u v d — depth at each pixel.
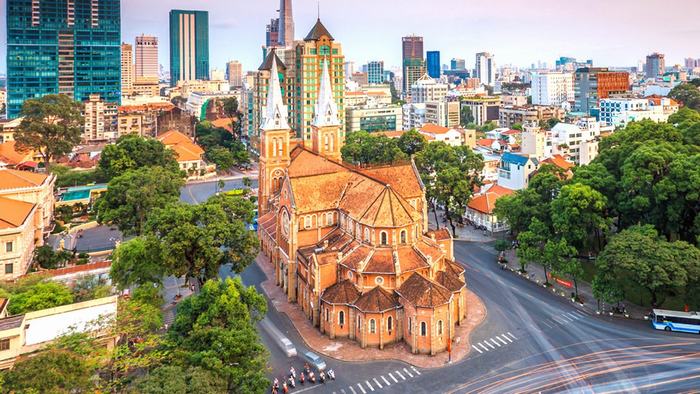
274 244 122.00
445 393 73.19
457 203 149.38
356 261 91.81
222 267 123.12
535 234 114.62
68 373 51.19
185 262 92.25
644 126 145.38
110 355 61.06
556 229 112.56
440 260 96.81
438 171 156.75
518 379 76.25
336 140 138.00
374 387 75.00
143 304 78.00
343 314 89.19
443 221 160.50
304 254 100.38
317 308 93.12
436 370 79.12
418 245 95.94
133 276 92.38
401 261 90.56
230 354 63.75
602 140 154.88
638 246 93.50
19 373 49.16
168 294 107.25
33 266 113.56
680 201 104.81
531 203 126.56
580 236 109.81
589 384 74.44
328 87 136.50
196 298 74.19
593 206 110.00
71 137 188.50
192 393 53.31
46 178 140.38
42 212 127.25
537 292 107.50
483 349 84.94
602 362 80.25
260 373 63.19
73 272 105.69
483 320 95.12
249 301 75.38
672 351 83.06
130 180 125.50
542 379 76.00
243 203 111.44
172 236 90.38
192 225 92.25
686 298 95.56
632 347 84.62
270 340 89.06
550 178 128.62
